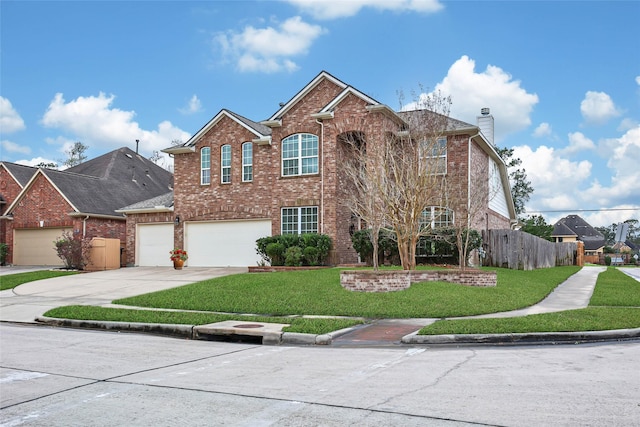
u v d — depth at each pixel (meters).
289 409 5.63
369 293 14.58
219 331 10.81
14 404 6.00
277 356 8.83
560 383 6.54
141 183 38.62
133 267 28.11
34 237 32.56
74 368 7.91
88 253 26.94
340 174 23.70
